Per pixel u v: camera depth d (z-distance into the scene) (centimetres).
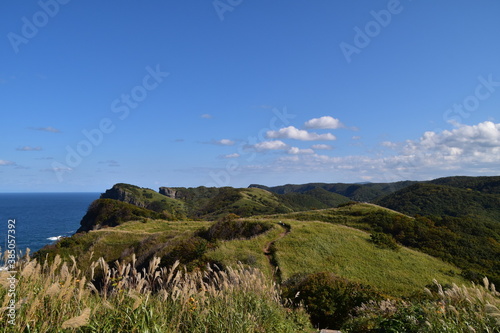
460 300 621
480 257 3325
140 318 434
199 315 537
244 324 605
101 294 486
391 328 691
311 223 3509
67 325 307
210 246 2691
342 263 2506
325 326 1323
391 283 2222
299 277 1869
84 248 3528
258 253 2619
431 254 3344
